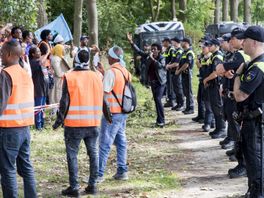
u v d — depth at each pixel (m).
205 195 9.16
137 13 45.50
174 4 44.25
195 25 47.34
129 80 9.88
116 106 9.74
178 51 18.59
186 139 14.13
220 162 11.53
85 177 10.11
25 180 7.90
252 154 7.54
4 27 14.28
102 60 21.58
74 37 21.56
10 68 7.55
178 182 9.99
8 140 7.50
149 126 15.98
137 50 16.69
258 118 7.47
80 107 8.82
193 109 18.36
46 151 12.38
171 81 19.62
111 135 9.80
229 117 10.55
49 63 15.63
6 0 20.42
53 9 37.03
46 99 15.38
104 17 36.50
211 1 52.12
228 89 10.53
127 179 10.15
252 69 7.38
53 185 9.78
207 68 13.72
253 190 7.61
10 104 7.48
